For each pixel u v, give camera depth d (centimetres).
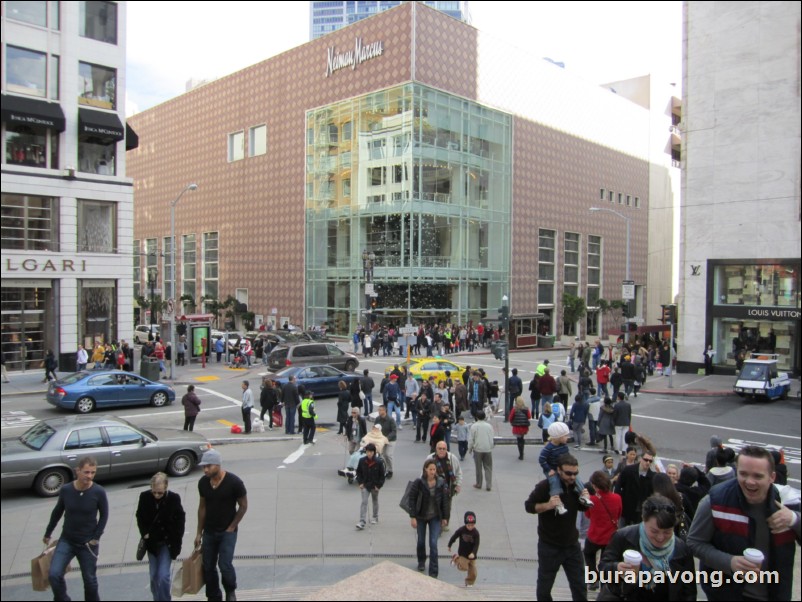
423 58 4494
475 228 4931
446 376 2072
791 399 2508
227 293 6156
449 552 906
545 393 1892
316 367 2416
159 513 642
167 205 7025
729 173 2638
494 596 707
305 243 5225
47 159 1639
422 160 4478
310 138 5188
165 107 7012
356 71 4806
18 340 2191
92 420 1276
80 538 625
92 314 2431
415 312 4503
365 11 13575
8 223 1978
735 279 2986
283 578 780
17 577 678
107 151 2456
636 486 805
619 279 6769
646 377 2980
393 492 1203
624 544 533
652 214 7344
